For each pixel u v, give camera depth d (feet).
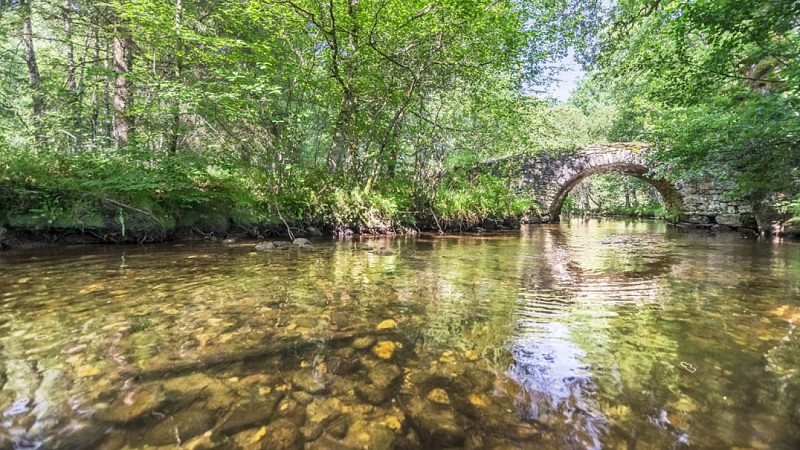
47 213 15.93
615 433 3.96
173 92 19.04
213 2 26.66
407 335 6.81
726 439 3.88
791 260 17.39
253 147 24.62
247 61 26.02
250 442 3.70
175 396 4.53
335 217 26.22
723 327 7.41
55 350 5.77
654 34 34.09
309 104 27.76
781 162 22.99
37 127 23.62
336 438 3.81
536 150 44.93
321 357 5.77
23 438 3.63
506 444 3.76
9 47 36.86
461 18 24.21
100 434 3.76
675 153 26.76
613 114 104.12
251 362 5.54
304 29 24.39
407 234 29.53
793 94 19.35
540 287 10.95
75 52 42.57
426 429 3.99
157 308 8.04
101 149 20.74
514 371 5.40
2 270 11.55
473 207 38.32
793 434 3.96
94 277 10.86
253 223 22.65
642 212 94.79
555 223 61.16
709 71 23.58
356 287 10.48
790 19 19.52
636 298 9.74
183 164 20.22
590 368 5.53
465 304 8.96
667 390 4.89
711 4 21.06
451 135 33.30
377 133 30.50
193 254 15.58
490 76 31.86
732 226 46.93
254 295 9.34
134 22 21.44
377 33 25.32
